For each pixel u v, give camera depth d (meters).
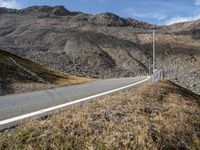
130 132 9.69
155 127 10.56
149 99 15.84
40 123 9.54
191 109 15.55
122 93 17.86
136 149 9.06
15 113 12.02
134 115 11.37
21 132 8.83
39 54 175.62
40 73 59.81
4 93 26.78
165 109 13.79
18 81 40.81
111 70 186.88
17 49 185.25
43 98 17.48
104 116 10.73
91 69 170.62
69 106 14.09
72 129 9.26
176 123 11.76
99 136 9.12
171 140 10.23
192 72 170.88
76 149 8.54
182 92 25.91
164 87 23.39
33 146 8.30
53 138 8.66
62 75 68.62
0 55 52.38
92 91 22.78
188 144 10.70
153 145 9.33
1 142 8.34
